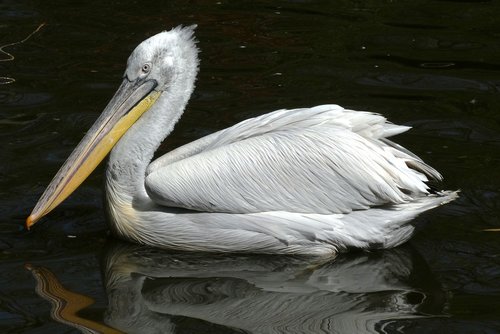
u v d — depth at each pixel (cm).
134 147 1246
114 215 1238
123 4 2069
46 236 1234
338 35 1902
